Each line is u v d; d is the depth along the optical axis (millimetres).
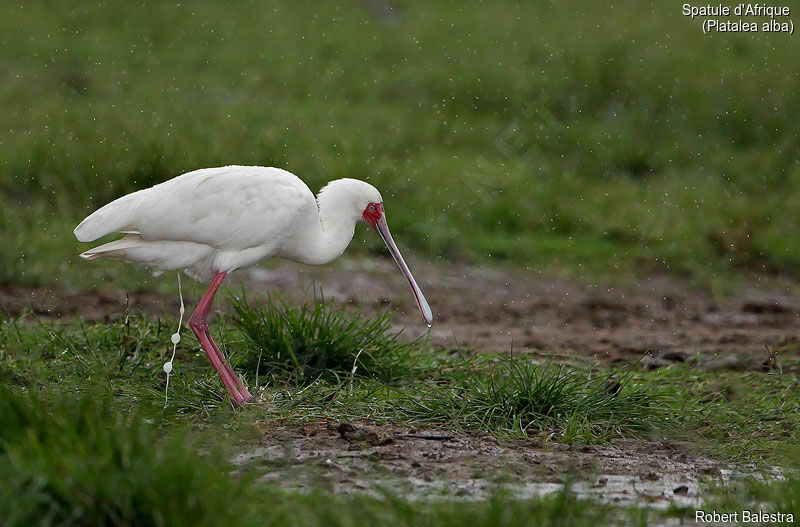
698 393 10969
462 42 27438
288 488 7586
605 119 23297
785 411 10500
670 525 7422
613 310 15078
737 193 19969
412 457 8617
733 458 9281
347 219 11047
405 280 15859
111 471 6562
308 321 10938
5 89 21672
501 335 13406
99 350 10867
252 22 28500
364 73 25297
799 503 7555
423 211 17719
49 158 17344
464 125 22328
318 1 30516
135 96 21938
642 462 8969
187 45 26375
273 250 10547
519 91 24125
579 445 9281
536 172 20125
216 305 13250
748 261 17172
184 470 6559
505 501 7043
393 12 30172
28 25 26797
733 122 23172
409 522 6684
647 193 19578
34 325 12133
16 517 6234
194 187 10023
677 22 28219
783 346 13211
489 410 9688
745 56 26359
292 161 18547
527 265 16906
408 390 10383
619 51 26250
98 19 27812
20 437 7125
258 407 9555
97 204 16719
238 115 20922
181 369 10570
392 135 21156
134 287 14008
